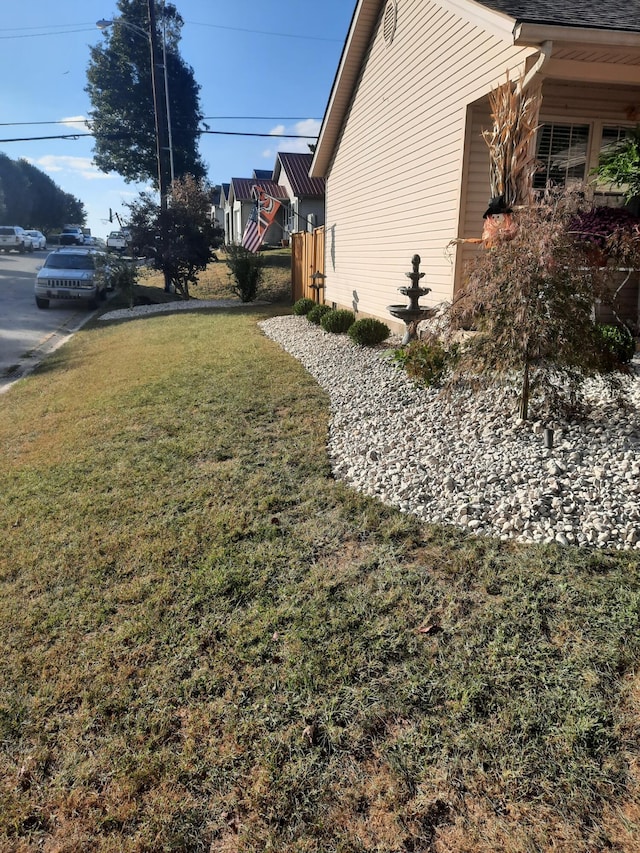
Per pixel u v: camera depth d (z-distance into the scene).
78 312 17.53
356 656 2.50
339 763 2.05
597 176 6.97
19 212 64.50
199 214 19.17
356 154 11.91
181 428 5.57
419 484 3.95
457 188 7.52
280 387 6.79
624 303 6.39
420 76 8.52
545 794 1.88
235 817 1.92
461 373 4.34
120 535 3.64
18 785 2.09
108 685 2.47
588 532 3.25
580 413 4.30
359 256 12.03
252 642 2.64
